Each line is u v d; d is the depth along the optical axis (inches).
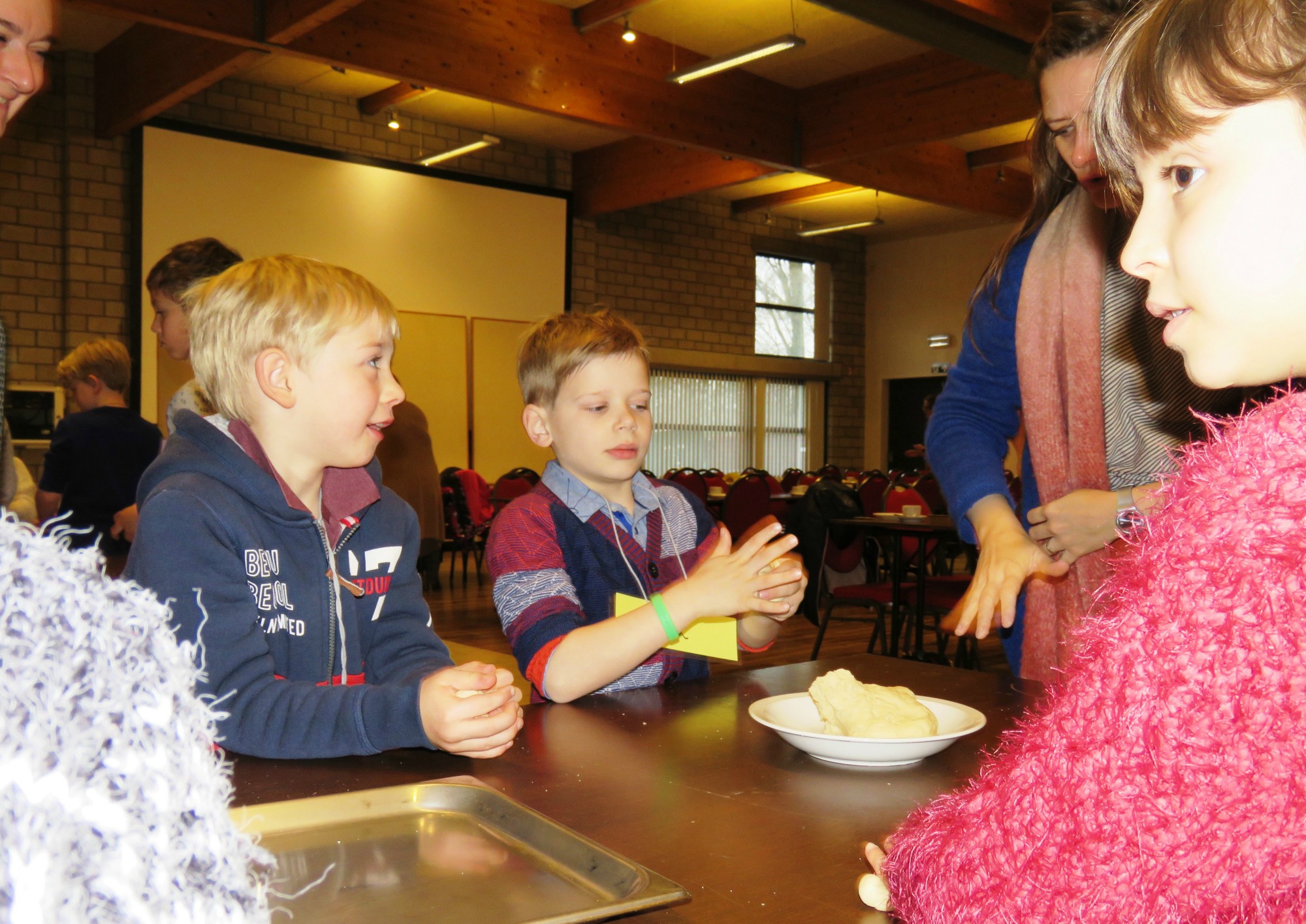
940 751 32.6
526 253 401.7
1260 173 14.0
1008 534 47.2
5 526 8.9
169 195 319.3
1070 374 53.5
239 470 41.6
